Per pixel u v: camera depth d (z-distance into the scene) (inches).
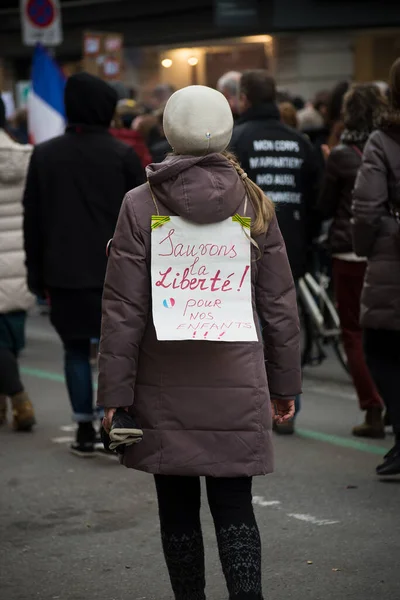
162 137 644.1
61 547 295.9
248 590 207.9
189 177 212.4
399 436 350.0
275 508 324.8
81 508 330.3
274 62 1418.6
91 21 1619.1
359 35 1373.0
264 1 1350.9
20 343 433.4
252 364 214.5
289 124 530.3
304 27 1339.8
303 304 544.4
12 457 391.9
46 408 474.9
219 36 1440.7
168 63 1551.4
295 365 219.8
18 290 423.8
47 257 378.6
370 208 335.6
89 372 391.2
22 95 1036.5
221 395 212.7
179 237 213.6
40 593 263.6
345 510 322.0
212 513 217.9
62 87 654.5
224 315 213.3
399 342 351.3
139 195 216.1
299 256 415.2
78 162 376.8
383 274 339.3
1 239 422.3
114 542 299.3
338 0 1323.8
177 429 212.8
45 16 773.9
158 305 211.8
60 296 381.1
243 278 215.0
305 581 266.2
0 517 322.3
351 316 415.8
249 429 213.5
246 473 212.7
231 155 221.5
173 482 220.5
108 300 213.9
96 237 376.8
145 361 214.8
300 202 415.5
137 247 213.3
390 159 334.3
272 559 281.7
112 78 914.1
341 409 469.7
